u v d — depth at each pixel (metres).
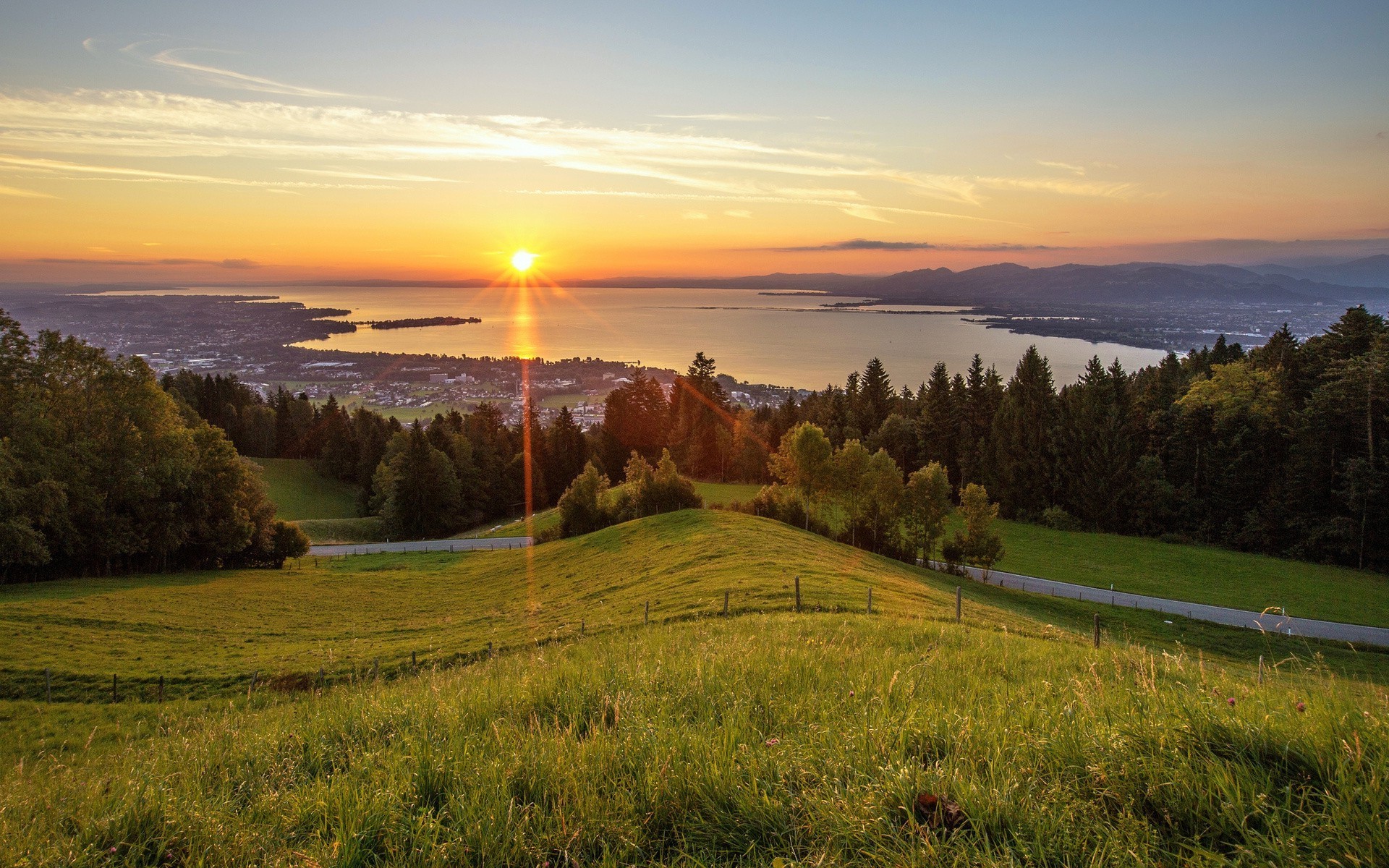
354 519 98.38
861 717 5.01
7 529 45.25
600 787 4.09
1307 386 75.75
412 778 4.39
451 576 54.31
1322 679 5.09
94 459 52.66
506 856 3.54
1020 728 4.43
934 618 22.19
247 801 4.62
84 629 33.53
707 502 75.38
